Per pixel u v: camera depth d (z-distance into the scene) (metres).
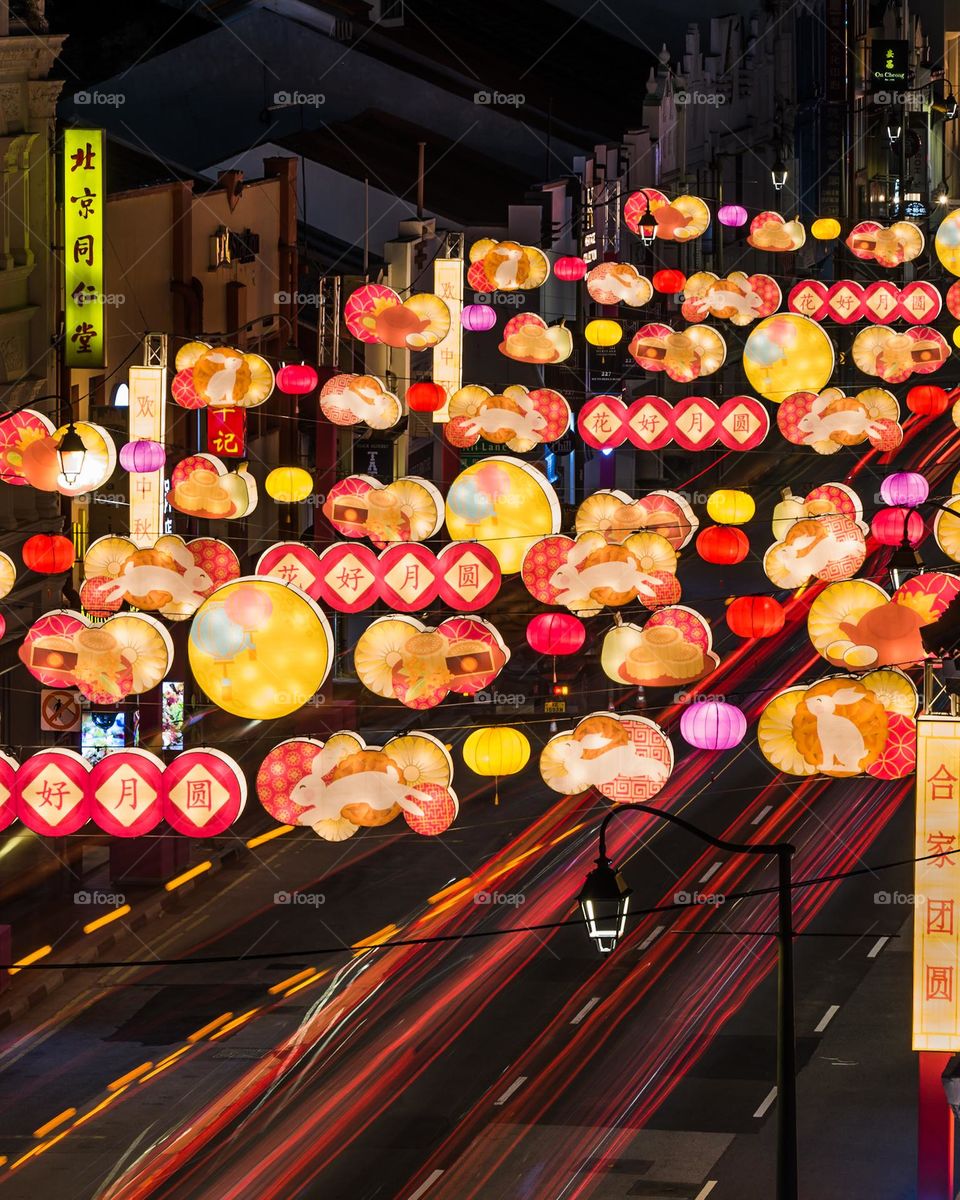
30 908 36.72
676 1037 29.25
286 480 27.69
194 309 46.81
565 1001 31.14
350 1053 28.91
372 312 32.59
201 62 74.00
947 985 20.89
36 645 21.36
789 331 32.53
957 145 106.81
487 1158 24.47
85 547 39.94
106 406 40.97
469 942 34.53
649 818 42.31
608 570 22.64
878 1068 27.83
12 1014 31.12
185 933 35.88
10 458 24.92
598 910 17.14
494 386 63.31
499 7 88.38
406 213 69.00
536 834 41.75
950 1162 22.22
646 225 39.34
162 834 38.12
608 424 32.38
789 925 18.33
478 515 23.44
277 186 55.75
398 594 22.38
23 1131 25.89
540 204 67.25
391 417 32.47
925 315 36.53
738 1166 24.19
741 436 32.22
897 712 19.66
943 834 20.78
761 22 85.75
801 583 25.08
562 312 64.06
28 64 38.50
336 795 19.86
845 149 80.81
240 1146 25.02
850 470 69.44
